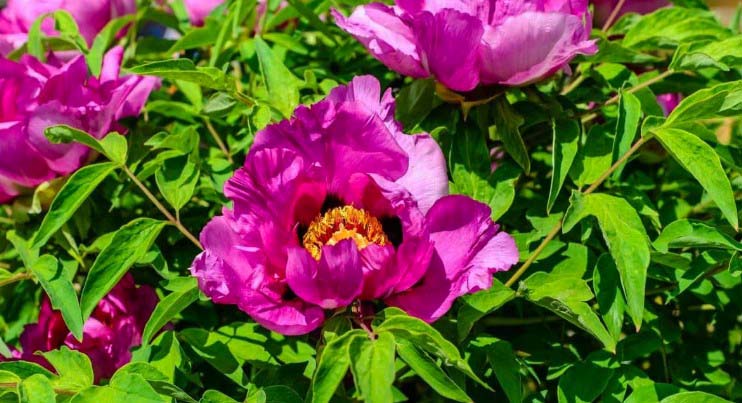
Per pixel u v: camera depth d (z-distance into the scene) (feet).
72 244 2.83
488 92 2.68
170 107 3.05
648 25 2.94
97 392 2.38
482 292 2.47
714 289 2.86
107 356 2.77
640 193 2.85
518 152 2.66
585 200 2.55
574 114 2.77
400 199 2.40
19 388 2.37
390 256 2.38
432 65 2.61
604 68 2.92
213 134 3.03
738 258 2.55
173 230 2.90
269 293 2.41
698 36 2.93
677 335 2.79
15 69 2.83
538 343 2.77
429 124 2.75
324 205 2.55
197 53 3.38
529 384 2.95
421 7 2.65
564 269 2.69
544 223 2.78
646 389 2.57
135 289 2.82
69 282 2.61
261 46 2.80
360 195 2.55
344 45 3.06
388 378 2.25
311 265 2.34
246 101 2.71
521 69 2.58
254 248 2.42
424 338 2.32
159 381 2.43
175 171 2.72
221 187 2.86
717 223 2.82
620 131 2.62
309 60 3.20
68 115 2.75
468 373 2.29
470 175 2.71
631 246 2.46
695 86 2.96
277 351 2.61
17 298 3.03
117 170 2.89
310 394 2.40
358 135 2.45
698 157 2.49
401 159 2.46
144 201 3.05
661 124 2.56
